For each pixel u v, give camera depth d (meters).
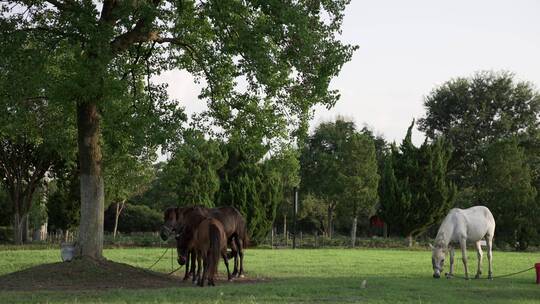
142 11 15.91
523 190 45.25
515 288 15.38
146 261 23.92
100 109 16.91
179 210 16.61
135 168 21.81
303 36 16.00
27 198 40.25
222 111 20.14
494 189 46.72
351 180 47.78
